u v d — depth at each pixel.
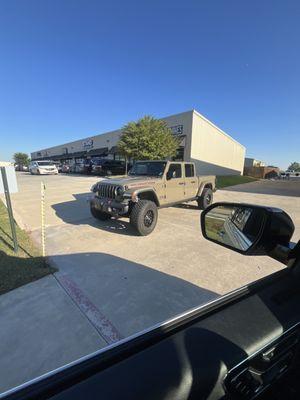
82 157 41.84
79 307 2.96
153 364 0.81
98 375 0.76
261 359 0.95
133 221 5.51
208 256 4.50
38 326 2.64
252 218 1.29
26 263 4.17
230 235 1.43
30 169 29.89
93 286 3.44
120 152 22.73
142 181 5.84
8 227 6.56
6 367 2.14
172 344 0.89
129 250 4.81
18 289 3.38
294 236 5.76
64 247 5.01
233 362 0.87
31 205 9.49
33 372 2.10
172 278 3.65
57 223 6.94
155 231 6.08
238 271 3.89
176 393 0.75
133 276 3.72
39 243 5.30
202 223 1.68
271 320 1.05
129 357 0.83
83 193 12.20
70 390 0.71
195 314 1.06
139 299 3.11
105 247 4.98
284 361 1.02
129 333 2.53
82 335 2.51
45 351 2.31
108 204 5.73
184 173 7.27
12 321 2.73
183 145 24.34
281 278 1.29
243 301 1.15
